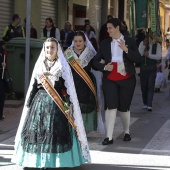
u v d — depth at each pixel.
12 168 6.58
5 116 10.18
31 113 6.20
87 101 7.84
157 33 11.85
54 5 20.77
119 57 7.75
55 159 6.04
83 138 6.30
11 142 8.06
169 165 6.96
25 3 17.58
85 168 6.71
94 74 8.16
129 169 6.71
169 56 15.74
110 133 8.03
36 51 11.95
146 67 11.29
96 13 28.08
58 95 6.18
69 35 15.30
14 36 13.11
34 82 6.35
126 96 7.88
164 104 12.73
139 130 9.29
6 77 9.67
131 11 12.69
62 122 6.11
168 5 51.28
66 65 6.32
